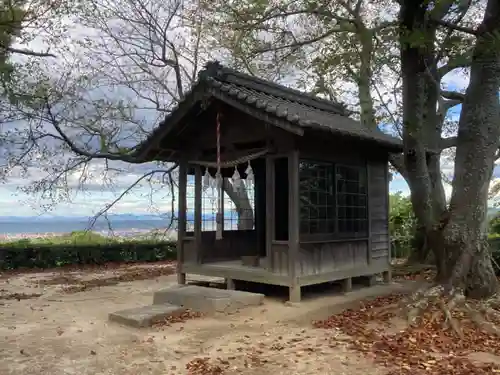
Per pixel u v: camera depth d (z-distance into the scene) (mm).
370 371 4742
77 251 15297
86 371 4918
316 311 7512
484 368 4730
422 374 4598
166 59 16297
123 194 15766
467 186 7473
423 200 7590
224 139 9266
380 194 10172
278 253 8258
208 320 7078
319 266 8422
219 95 8320
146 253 16484
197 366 4996
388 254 10242
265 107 7527
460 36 7863
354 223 9344
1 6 10703
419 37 6473
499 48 6688
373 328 6406
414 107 7281
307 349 5508
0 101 13023
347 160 9258
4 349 5707
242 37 13367
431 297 7031
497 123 7414
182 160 10125
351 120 10992
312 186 8391
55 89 13750
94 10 14336
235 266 9289
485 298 7254
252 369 4891
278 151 8289
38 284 11281
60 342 5980
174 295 8023
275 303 8180
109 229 16062
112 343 5918
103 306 8422
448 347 5523
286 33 13289
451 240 7430
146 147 9656
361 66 12398
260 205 11359
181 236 10062
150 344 5859
